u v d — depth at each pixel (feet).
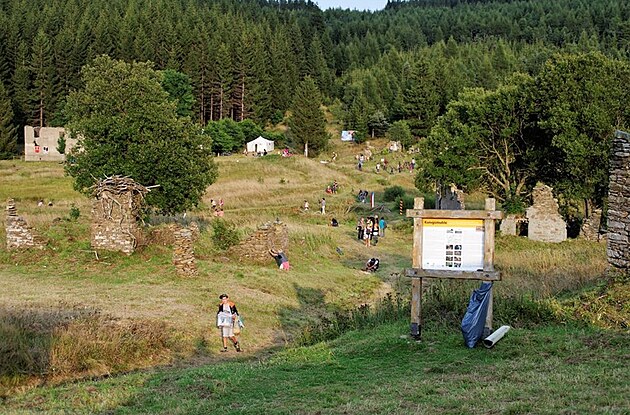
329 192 206.80
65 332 48.52
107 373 46.16
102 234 88.53
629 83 122.21
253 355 56.24
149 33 372.79
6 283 74.64
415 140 351.67
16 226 88.02
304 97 314.96
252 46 381.81
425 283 92.27
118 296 69.77
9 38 336.49
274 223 102.63
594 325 44.34
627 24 541.34
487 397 29.50
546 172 137.39
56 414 33.40
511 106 135.74
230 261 96.07
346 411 29.07
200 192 112.57
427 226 42.57
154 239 93.56
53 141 281.74
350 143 353.92
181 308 66.39
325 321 59.36
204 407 32.81
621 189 52.70
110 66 112.78
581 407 26.63
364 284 93.71
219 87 356.38
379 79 423.23
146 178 104.78
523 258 88.94
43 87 317.63
